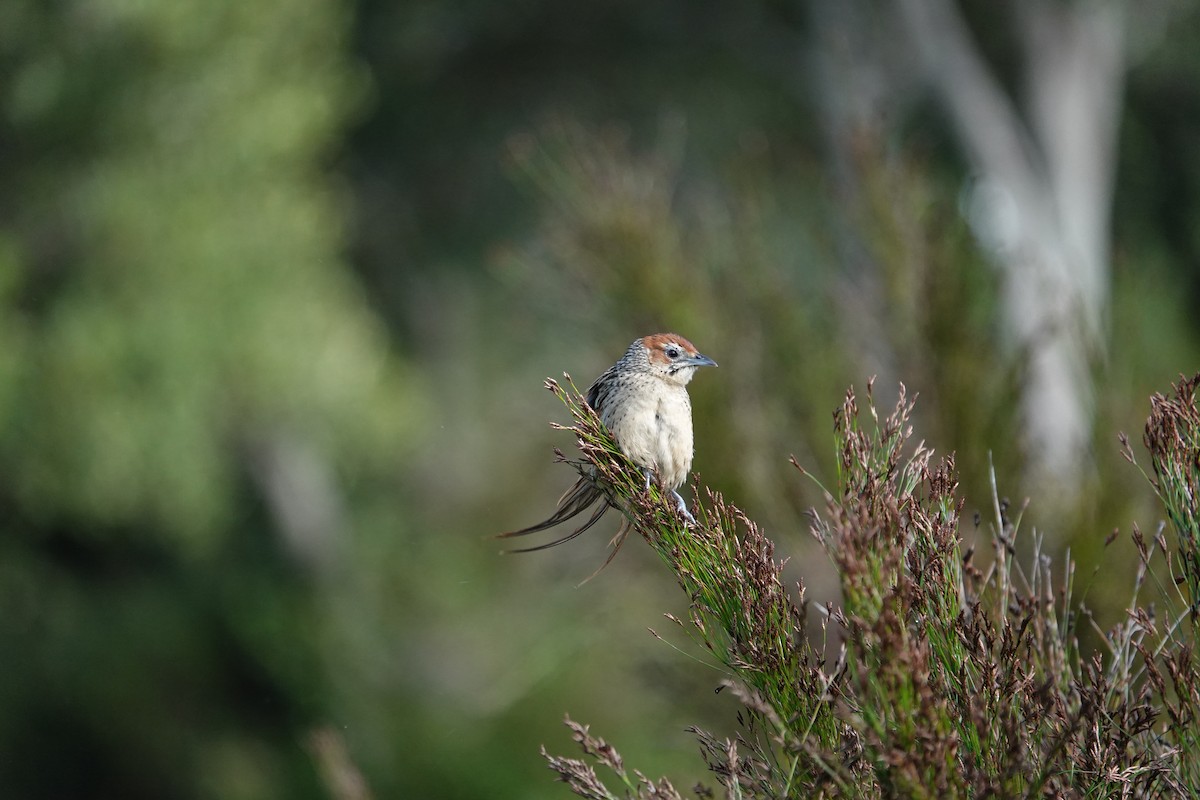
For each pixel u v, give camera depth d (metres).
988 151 18.94
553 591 14.10
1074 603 6.98
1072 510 7.32
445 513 20.66
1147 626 4.61
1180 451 4.59
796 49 20.34
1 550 17.89
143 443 15.30
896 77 19.27
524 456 17.59
